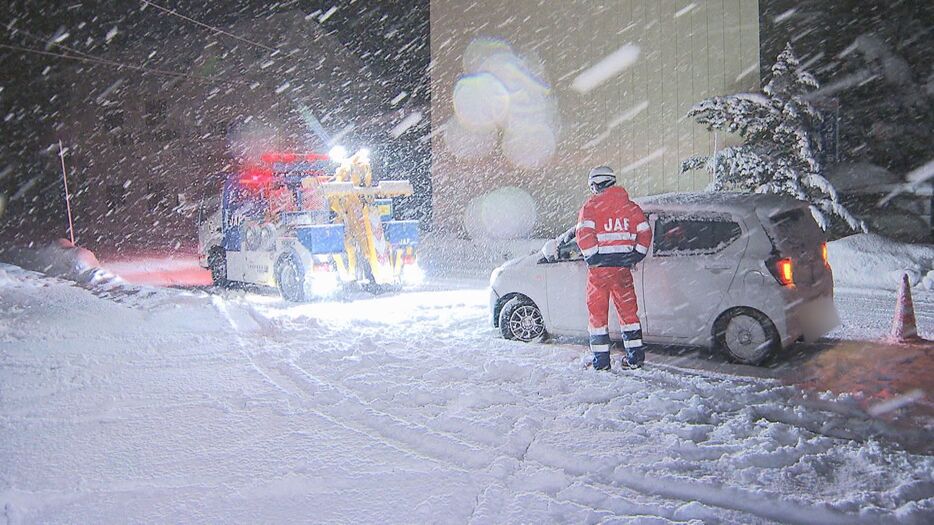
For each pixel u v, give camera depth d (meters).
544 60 21.62
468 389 6.08
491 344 8.10
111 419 5.27
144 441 4.81
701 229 7.44
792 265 7.09
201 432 4.98
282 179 13.54
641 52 19.94
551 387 6.16
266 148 32.84
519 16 22.03
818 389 6.30
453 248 21.75
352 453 4.56
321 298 12.18
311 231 12.01
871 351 7.73
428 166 27.77
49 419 5.29
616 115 20.45
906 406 5.75
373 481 4.12
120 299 10.99
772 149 16.42
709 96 19.02
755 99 16.42
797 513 3.77
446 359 7.32
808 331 7.21
